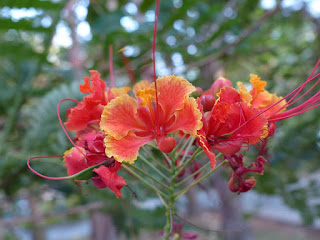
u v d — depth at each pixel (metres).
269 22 5.24
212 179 3.97
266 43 5.65
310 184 3.43
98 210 3.85
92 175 1.49
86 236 12.93
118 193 1.48
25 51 2.99
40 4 2.24
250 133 1.56
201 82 4.66
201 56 4.12
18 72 3.48
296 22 5.61
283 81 4.84
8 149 3.12
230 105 1.58
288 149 3.41
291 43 5.65
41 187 3.94
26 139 2.91
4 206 5.04
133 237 3.93
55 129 2.84
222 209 5.18
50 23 2.60
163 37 3.68
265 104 1.84
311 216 3.40
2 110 3.60
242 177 1.69
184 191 1.78
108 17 3.29
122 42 3.64
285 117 1.69
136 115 1.59
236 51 4.22
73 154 1.64
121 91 1.97
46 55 3.11
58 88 2.99
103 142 1.57
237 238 5.10
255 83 1.77
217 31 3.63
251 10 4.44
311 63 4.98
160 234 2.09
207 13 3.58
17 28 2.46
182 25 3.76
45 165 2.89
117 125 1.52
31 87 3.50
